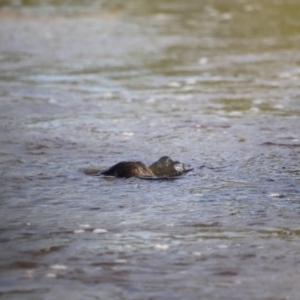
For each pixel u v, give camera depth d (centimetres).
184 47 7281
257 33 7981
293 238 2536
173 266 2289
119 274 2228
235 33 8000
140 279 2192
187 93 5375
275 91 5369
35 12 9306
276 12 9106
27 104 4969
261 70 6175
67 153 3744
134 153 3756
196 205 2903
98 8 9688
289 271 2253
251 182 3238
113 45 7388
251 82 5716
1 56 6831
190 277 2208
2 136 4084
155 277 2206
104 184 3203
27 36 7800
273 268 2277
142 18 8981
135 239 2522
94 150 3809
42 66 6400
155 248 2436
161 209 2855
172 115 4672
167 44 7431
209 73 6106
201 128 4316
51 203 2941
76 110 4816
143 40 7644
